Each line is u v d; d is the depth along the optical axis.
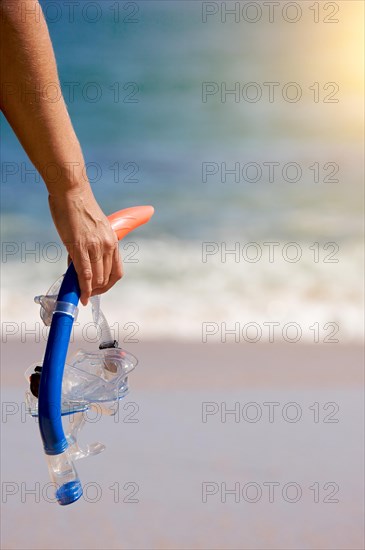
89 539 10.66
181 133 55.62
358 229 34.91
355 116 59.09
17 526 10.91
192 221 36.16
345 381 16.97
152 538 10.72
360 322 22.91
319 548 10.53
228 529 10.98
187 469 12.74
